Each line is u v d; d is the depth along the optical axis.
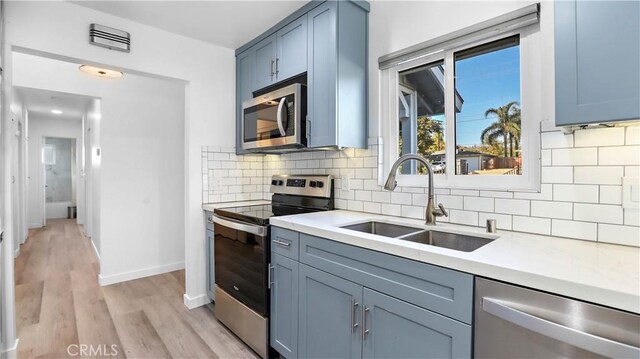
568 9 1.02
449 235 1.52
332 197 2.27
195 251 2.61
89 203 5.03
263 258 1.85
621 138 1.16
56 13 1.95
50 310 2.52
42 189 6.42
